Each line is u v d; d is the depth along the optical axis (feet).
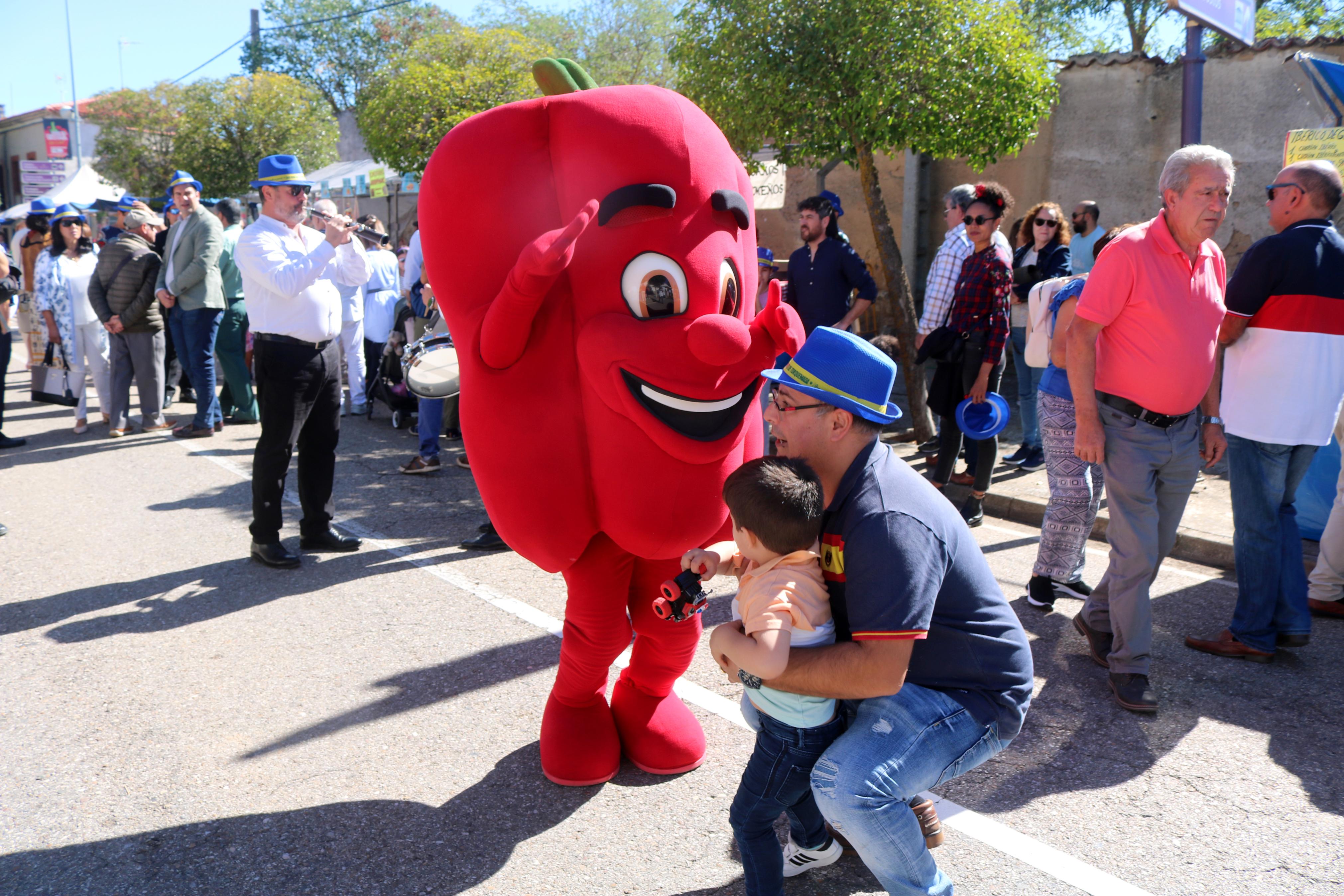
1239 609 13.17
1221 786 10.01
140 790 10.03
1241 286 12.66
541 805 9.71
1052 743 10.89
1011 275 18.38
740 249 8.55
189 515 20.07
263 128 77.92
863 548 6.49
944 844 9.04
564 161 8.07
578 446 8.30
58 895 8.45
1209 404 13.16
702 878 8.60
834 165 35.29
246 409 29.45
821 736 7.12
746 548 6.91
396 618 14.58
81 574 16.62
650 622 9.77
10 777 10.28
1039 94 23.48
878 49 22.15
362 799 9.84
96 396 35.29
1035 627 14.28
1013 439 26.00
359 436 28.19
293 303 15.79
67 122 118.11
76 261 28.12
